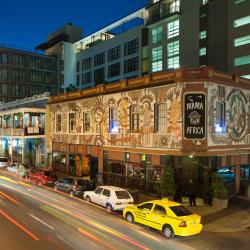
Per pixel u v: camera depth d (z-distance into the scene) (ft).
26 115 145.89
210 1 187.01
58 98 132.26
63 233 54.60
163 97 84.07
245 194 88.33
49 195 87.61
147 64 219.82
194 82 79.10
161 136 84.38
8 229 56.34
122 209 68.90
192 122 78.69
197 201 80.38
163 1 207.10
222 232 59.52
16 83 296.71
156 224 56.54
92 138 110.63
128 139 94.73
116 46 249.55
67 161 125.70
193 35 192.54
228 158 86.58
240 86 89.51
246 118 92.89
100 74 268.62
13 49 296.51
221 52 180.45
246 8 170.60
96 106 108.68
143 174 90.38
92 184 88.63
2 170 142.72
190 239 54.60
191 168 82.58
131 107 94.84
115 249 47.65
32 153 152.76
